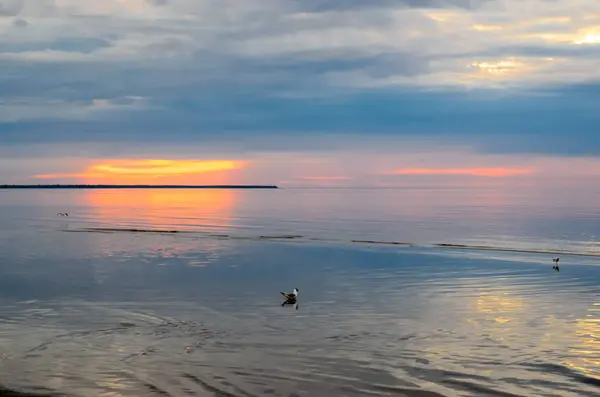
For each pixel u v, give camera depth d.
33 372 20.03
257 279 38.19
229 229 77.50
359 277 38.78
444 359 21.19
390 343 23.12
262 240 63.59
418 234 69.88
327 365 20.66
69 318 27.23
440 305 29.78
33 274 40.12
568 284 35.72
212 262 46.16
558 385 18.73
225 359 21.31
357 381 19.16
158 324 26.11
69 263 45.47
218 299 31.61
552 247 55.69
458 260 47.03
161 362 20.98
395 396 18.00
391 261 46.69
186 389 18.58
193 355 21.73
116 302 30.77
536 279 37.59
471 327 25.41
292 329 25.31
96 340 23.59
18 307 29.62
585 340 23.34
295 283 36.59
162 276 39.31
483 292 33.16
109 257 48.97
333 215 108.81
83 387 18.75
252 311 28.72
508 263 45.12
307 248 56.09
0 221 96.12
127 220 96.25
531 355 21.55
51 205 167.38
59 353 21.97
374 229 77.50
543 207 131.62
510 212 113.44
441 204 156.88
